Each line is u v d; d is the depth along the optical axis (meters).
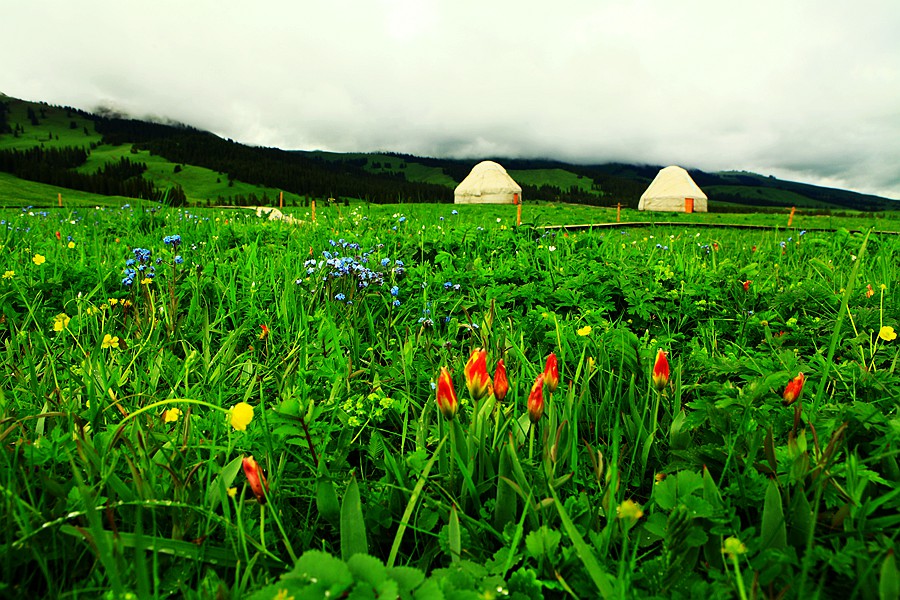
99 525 1.45
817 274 6.34
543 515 1.85
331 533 2.08
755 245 10.04
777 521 1.67
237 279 5.52
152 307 3.93
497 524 1.95
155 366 3.13
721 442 2.29
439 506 2.00
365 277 4.88
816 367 2.98
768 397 2.37
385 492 2.18
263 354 3.77
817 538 1.69
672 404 2.84
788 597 1.49
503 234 7.89
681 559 1.62
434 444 2.46
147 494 1.88
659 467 2.39
